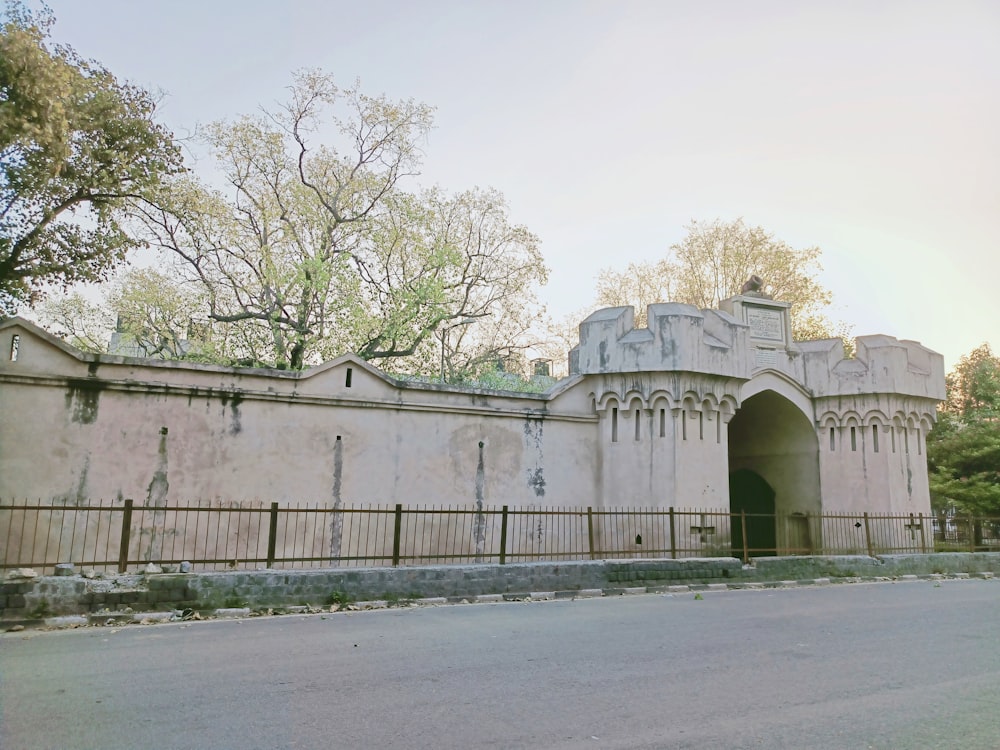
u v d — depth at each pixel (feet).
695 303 121.08
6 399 39.50
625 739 15.31
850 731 15.98
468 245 96.78
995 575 58.65
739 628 29.50
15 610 28.78
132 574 31.48
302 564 45.55
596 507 56.75
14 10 48.08
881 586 48.37
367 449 48.85
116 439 41.75
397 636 27.14
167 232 80.23
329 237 86.33
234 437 44.80
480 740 15.19
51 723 16.08
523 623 30.48
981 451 91.91
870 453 64.64
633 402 56.08
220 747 14.65
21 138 43.39
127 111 55.26
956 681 20.59
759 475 73.15
